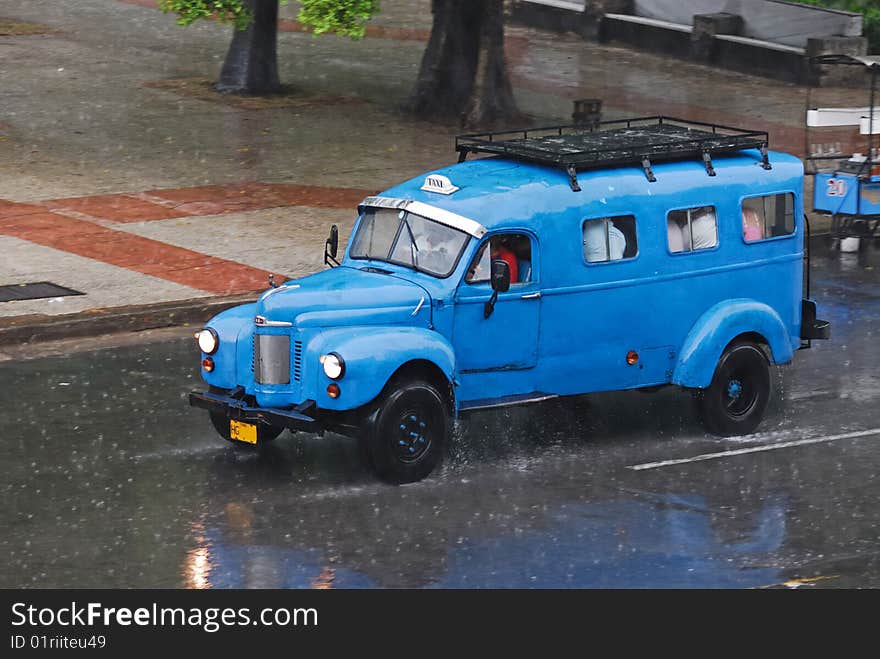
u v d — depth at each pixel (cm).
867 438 1906
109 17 5575
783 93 4681
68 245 2791
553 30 5622
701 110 4372
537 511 1611
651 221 1841
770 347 1923
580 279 1795
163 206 3111
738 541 1536
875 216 3053
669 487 1702
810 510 1633
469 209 1747
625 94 4588
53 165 3431
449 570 1447
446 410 1717
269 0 4303
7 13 5600
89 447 1808
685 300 1875
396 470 1675
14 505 1605
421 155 3694
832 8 5203
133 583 1405
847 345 2378
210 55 4919
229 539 1515
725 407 1897
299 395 1667
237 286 2573
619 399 2067
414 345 1656
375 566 1452
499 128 4022
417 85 4178
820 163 3369
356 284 1708
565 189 1794
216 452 1795
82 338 2336
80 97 4222
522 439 1877
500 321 1753
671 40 5222
